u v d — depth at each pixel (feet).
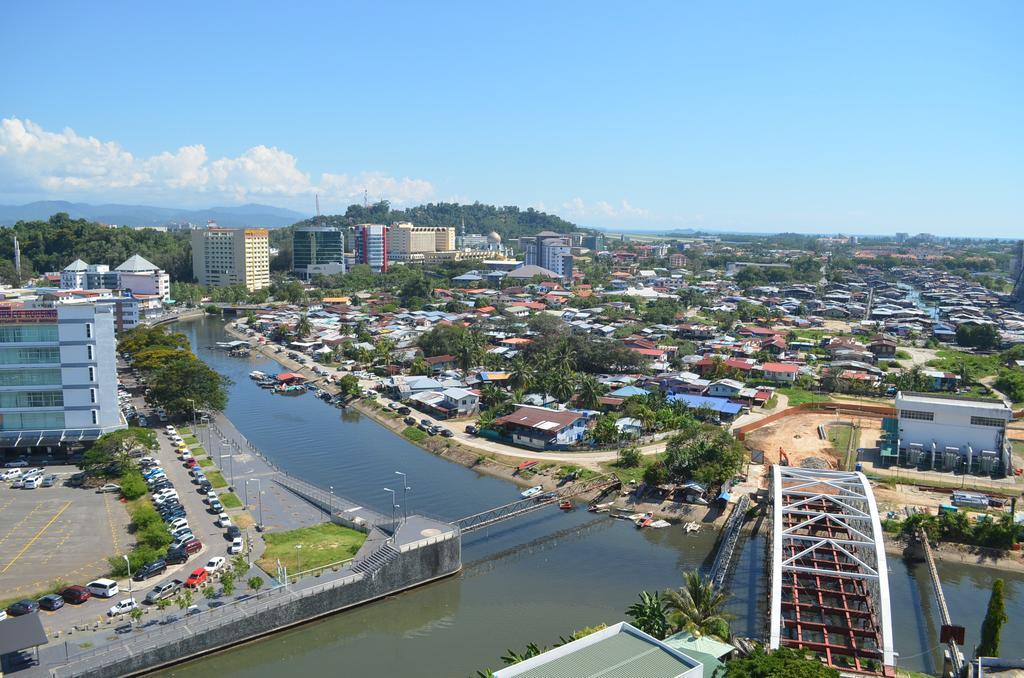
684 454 471.21
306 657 310.45
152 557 344.49
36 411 504.02
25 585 329.52
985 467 496.64
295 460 545.03
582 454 535.60
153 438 489.67
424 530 377.50
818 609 323.16
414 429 614.75
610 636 238.68
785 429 597.93
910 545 407.85
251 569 349.61
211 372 625.82
